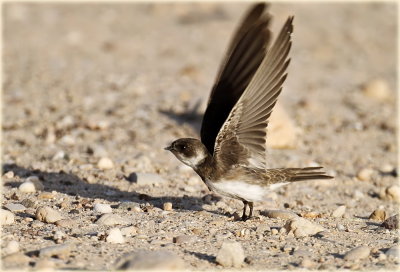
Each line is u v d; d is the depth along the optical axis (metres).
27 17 33.12
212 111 10.63
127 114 19.00
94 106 19.69
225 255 8.55
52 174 13.30
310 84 24.25
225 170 10.20
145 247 9.13
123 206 11.26
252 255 9.04
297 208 12.04
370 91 23.03
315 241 9.78
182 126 18.19
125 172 13.73
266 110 9.83
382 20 35.47
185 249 9.15
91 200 11.70
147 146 16.08
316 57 28.69
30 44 28.06
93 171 13.62
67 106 19.50
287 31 9.62
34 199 11.59
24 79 22.50
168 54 27.69
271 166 15.10
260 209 11.77
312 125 19.12
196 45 29.50
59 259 8.45
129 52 27.72
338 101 22.09
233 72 10.48
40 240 9.24
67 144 15.91
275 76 9.71
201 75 24.09
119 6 37.06
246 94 9.58
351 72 26.69
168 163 14.81
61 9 35.56
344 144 17.59
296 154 16.39
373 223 11.10
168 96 21.12
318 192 13.39
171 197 12.26
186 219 10.73
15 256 8.36
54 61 25.39
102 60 26.09
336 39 31.62
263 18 10.36
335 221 11.16
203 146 10.41
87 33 30.77
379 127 19.39
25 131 16.88
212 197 12.32
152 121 18.45
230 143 10.09
